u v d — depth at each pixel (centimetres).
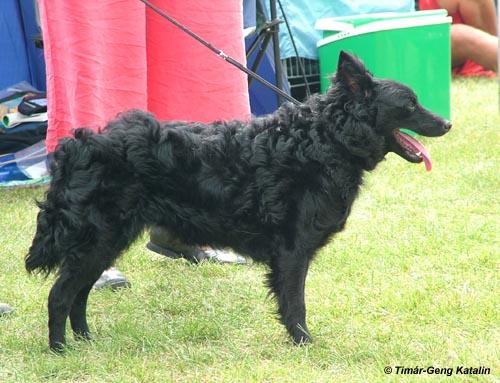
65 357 665
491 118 1614
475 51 2059
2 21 1379
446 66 1468
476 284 823
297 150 670
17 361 668
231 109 939
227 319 752
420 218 1057
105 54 861
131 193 661
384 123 680
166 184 669
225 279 877
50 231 662
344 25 1464
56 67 905
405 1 1755
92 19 852
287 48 1551
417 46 1423
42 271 682
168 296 820
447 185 1203
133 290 843
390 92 678
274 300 723
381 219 1057
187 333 715
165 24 913
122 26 857
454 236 975
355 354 661
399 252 923
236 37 929
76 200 650
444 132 703
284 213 670
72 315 708
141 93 880
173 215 679
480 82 2020
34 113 1315
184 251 916
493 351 654
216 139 684
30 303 800
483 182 1200
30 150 1294
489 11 2103
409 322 738
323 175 671
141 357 668
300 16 1577
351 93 675
